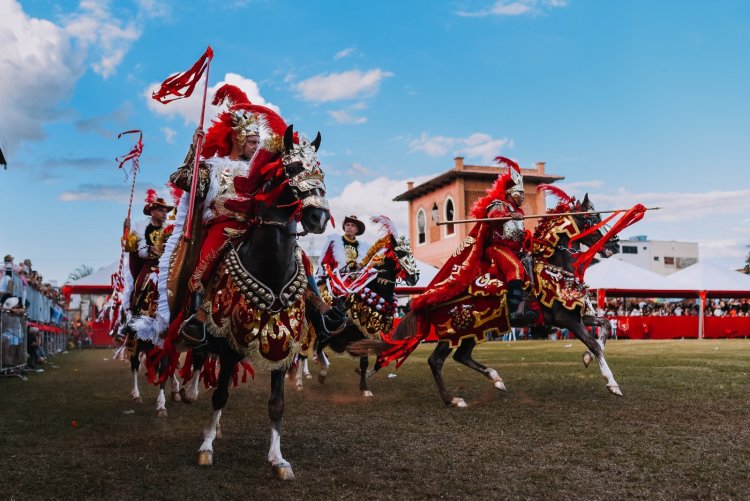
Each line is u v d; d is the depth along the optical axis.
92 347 31.61
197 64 5.32
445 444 5.46
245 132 5.58
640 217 7.98
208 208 5.25
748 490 4.00
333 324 5.69
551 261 8.05
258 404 7.97
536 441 5.49
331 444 5.54
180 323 5.11
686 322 29.86
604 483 4.23
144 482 4.43
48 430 6.38
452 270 7.79
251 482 4.41
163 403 7.34
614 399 7.57
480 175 50.25
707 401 7.27
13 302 12.82
